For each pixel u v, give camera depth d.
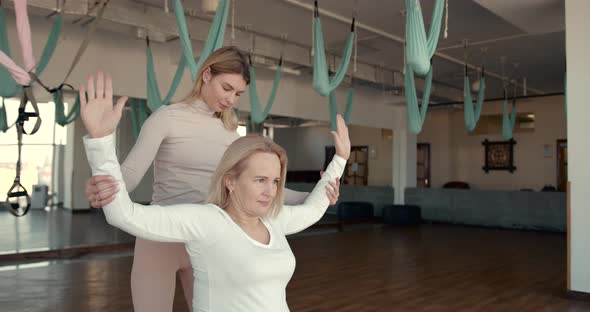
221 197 1.47
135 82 9.06
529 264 7.11
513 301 5.05
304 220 1.75
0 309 4.57
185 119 1.89
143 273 1.88
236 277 1.37
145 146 1.81
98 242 8.55
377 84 10.42
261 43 8.20
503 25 8.03
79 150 14.66
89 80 1.24
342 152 1.93
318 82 5.85
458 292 5.39
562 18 6.37
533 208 11.73
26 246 8.06
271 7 7.33
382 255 7.80
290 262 1.46
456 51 9.56
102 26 6.61
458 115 15.65
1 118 10.28
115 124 1.28
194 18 7.09
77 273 6.25
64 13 6.01
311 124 16.58
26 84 3.78
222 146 2.00
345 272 6.43
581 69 5.34
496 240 9.72
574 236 5.27
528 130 14.35
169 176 1.94
